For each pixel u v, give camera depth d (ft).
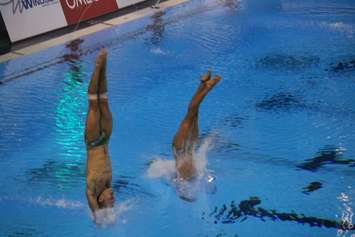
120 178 42.14
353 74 59.11
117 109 52.90
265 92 55.83
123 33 73.15
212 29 74.13
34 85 58.13
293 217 37.37
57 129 49.80
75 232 36.24
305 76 59.06
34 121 51.11
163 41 70.18
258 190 40.32
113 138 47.88
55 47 68.33
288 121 50.08
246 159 44.24
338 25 74.28
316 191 40.06
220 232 36.14
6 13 67.92
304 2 85.51
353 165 43.11
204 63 63.00
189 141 36.96
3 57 65.31
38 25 71.61
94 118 31.04
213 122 50.26
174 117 51.29
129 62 63.67
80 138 48.29
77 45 69.10
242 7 83.71
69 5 75.61
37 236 35.99
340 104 52.85
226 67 61.82
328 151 45.24
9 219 37.73
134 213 37.86
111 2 81.71
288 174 42.27
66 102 54.44
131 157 44.98
